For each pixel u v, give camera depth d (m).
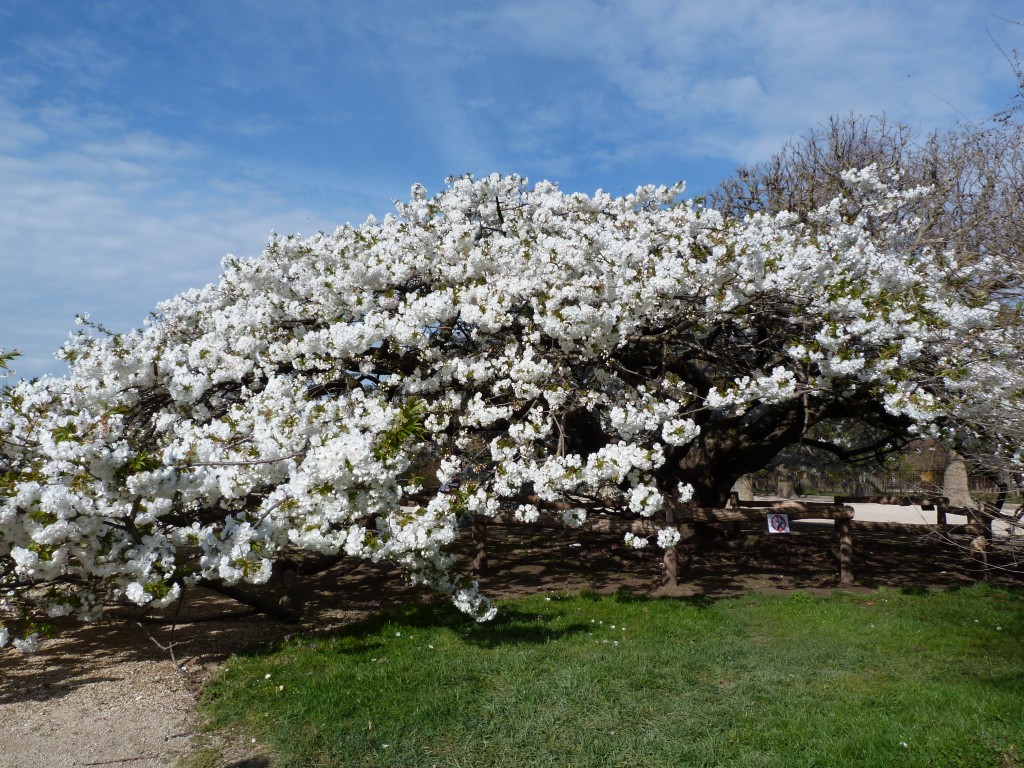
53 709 4.00
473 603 5.01
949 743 3.36
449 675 4.38
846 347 5.65
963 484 9.02
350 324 6.56
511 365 6.10
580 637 5.18
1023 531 5.02
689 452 9.23
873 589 7.04
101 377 5.06
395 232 7.07
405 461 4.34
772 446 8.83
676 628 5.43
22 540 3.82
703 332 6.65
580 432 8.09
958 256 8.02
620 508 7.18
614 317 5.60
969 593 6.70
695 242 6.32
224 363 6.01
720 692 4.14
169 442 4.95
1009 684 4.15
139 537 3.96
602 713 3.84
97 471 3.59
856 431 10.88
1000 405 4.96
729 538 9.83
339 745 3.50
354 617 6.02
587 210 7.53
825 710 3.84
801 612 5.94
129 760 3.38
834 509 7.25
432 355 6.33
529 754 3.42
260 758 3.38
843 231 6.37
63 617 5.95
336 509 4.14
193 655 4.98
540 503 7.50
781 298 5.82
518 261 6.23
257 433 4.40
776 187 13.16
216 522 4.71
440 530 4.56
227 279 6.97
